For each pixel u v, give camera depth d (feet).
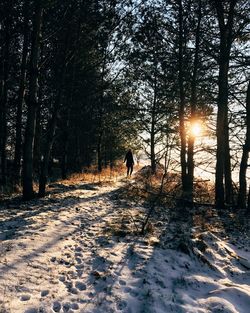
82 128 87.40
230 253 27.73
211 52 46.11
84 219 33.30
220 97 43.93
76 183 61.11
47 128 72.23
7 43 50.14
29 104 41.04
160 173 59.47
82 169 92.79
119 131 94.73
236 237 33.24
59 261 22.49
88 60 52.54
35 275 20.12
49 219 31.60
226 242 31.12
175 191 43.73
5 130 51.83
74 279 20.56
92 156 125.29
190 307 18.63
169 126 60.85
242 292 20.56
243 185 47.03
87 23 45.14
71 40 45.37
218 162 45.24
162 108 59.26
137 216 36.70
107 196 48.16
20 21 49.83
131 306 18.35
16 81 56.70
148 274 21.83
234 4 41.86
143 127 85.61
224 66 43.27
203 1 47.57
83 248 25.34
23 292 18.24
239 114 46.98
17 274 19.81
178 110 53.57
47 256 22.82
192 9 48.67
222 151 45.01
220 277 23.54
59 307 17.53
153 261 23.77
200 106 55.26
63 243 25.64
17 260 21.45
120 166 137.59
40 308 17.08
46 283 19.53
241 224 37.68
